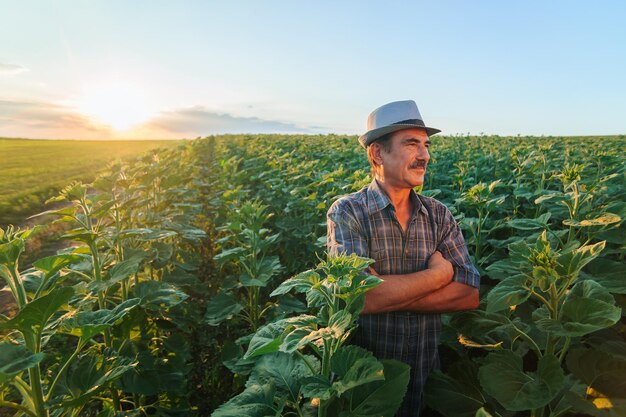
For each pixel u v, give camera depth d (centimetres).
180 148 2216
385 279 238
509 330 256
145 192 675
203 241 847
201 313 562
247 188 1252
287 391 204
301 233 666
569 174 413
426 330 263
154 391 318
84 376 236
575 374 212
